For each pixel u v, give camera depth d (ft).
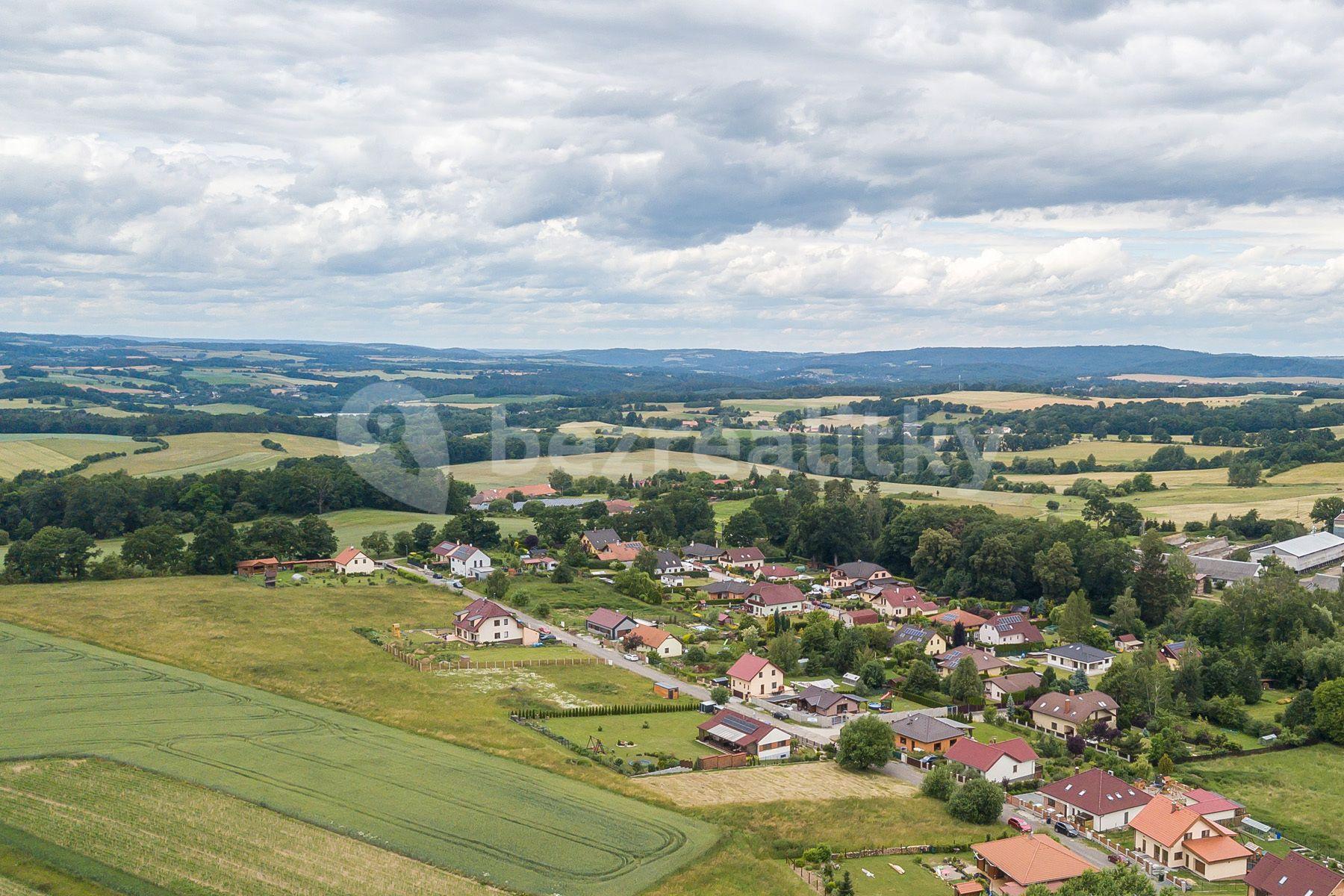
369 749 284.61
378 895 202.49
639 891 210.79
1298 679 416.46
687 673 401.08
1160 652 440.86
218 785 249.34
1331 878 231.09
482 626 427.74
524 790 260.42
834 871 237.25
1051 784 296.10
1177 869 257.34
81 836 222.28
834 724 354.54
